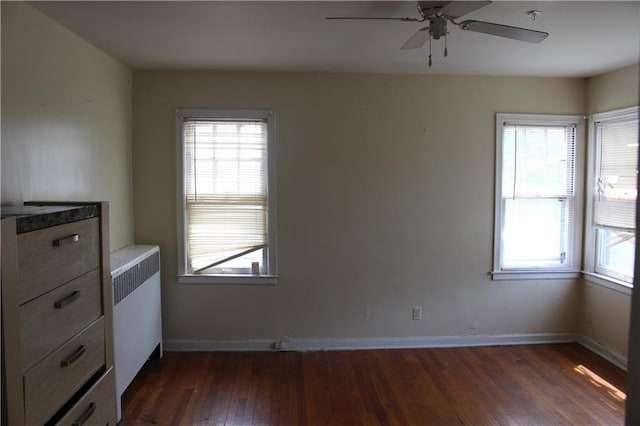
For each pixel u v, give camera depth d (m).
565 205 3.91
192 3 2.18
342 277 3.75
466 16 2.35
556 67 3.44
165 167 3.59
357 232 3.73
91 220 1.83
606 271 3.69
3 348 1.29
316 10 2.28
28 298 1.41
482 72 3.62
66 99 2.54
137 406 2.84
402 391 3.07
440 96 3.70
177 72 3.54
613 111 3.51
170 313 3.68
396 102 3.68
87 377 1.80
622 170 3.48
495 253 3.83
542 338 3.94
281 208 3.67
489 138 3.76
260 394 3.01
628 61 3.25
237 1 2.16
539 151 3.84
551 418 2.73
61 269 1.60
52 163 2.40
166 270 3.65
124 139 3.41
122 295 2.72
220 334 3.72
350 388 3.10
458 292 3.84
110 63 3.15
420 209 3.75
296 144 3.64
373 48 2.96
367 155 3.69
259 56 3.15
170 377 3.24
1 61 1.97
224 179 3.64
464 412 2.80
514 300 3.89
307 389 3.08
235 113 3.57
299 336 3.76
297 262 3.71
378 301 3.78
